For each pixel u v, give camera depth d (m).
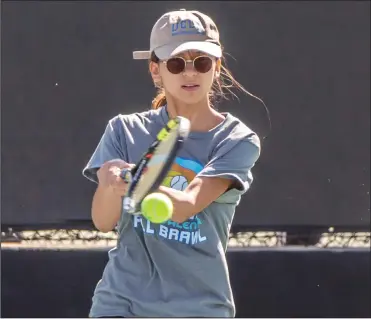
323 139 20.33
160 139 9.14
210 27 10.67
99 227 10.91
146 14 20.11
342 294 20.08
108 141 10.70
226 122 10.49
